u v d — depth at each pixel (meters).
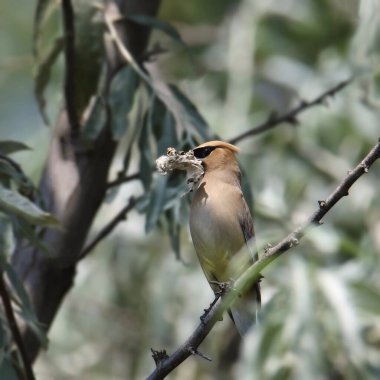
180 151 9.63
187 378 14.92
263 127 11.22
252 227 10.00
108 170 10.41
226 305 7.91
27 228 8.72
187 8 18.45
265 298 12.84
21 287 8.71
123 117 10.08
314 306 12.05
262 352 11.79
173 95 10.48
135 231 15.41
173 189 9.84
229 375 14.80
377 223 15.45
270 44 17.22
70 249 10.16
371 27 11.66
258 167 15.64
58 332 15.44
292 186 15.78
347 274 12.88
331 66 16.45
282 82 16.86
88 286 15.68
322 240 13.10
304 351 11.74
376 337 12.17
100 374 15.47
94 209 10.35
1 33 18.30
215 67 16.98
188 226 10.08
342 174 15.84
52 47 10.51
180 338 14.74
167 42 15.72
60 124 10.41
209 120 15.68
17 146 9.76
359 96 12.82
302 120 15.96
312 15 17.41
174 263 15.17
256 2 17.31
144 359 15.17
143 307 15.51
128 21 10.66
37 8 10.59
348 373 11.74
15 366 8.98
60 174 10.30
